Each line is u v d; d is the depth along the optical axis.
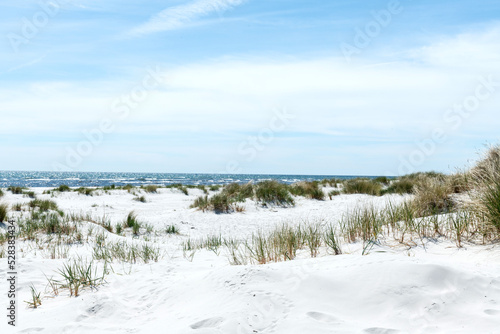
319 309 2.95
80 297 4.08
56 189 24.80
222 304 3.18
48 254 7.19
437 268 3.27
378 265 3.45
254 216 12.60
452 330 2.54
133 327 3.18
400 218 6.36
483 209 5.10
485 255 4.21
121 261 6.57
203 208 13.83
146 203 19.20
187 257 6.79
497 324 2.54
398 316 2.77
